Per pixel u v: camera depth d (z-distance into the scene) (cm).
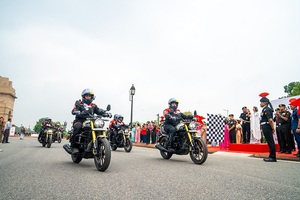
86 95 523
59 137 1755
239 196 262
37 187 287
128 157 694
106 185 304
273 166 544
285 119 859
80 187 290
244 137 1133
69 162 540
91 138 463
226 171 443
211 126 1340
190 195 262
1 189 275
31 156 654
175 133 629
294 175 416
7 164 479
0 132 1533
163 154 686
